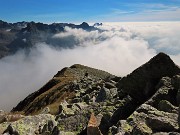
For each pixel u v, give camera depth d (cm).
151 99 2106
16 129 2375
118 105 2492
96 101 3625
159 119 1609
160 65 2445
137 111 1889
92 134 1708
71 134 2112
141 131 1529
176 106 1980
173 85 2188
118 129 1708
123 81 2555
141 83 2483
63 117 2612
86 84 7344
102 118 2227
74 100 4578
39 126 2512
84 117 2377
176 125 1566
